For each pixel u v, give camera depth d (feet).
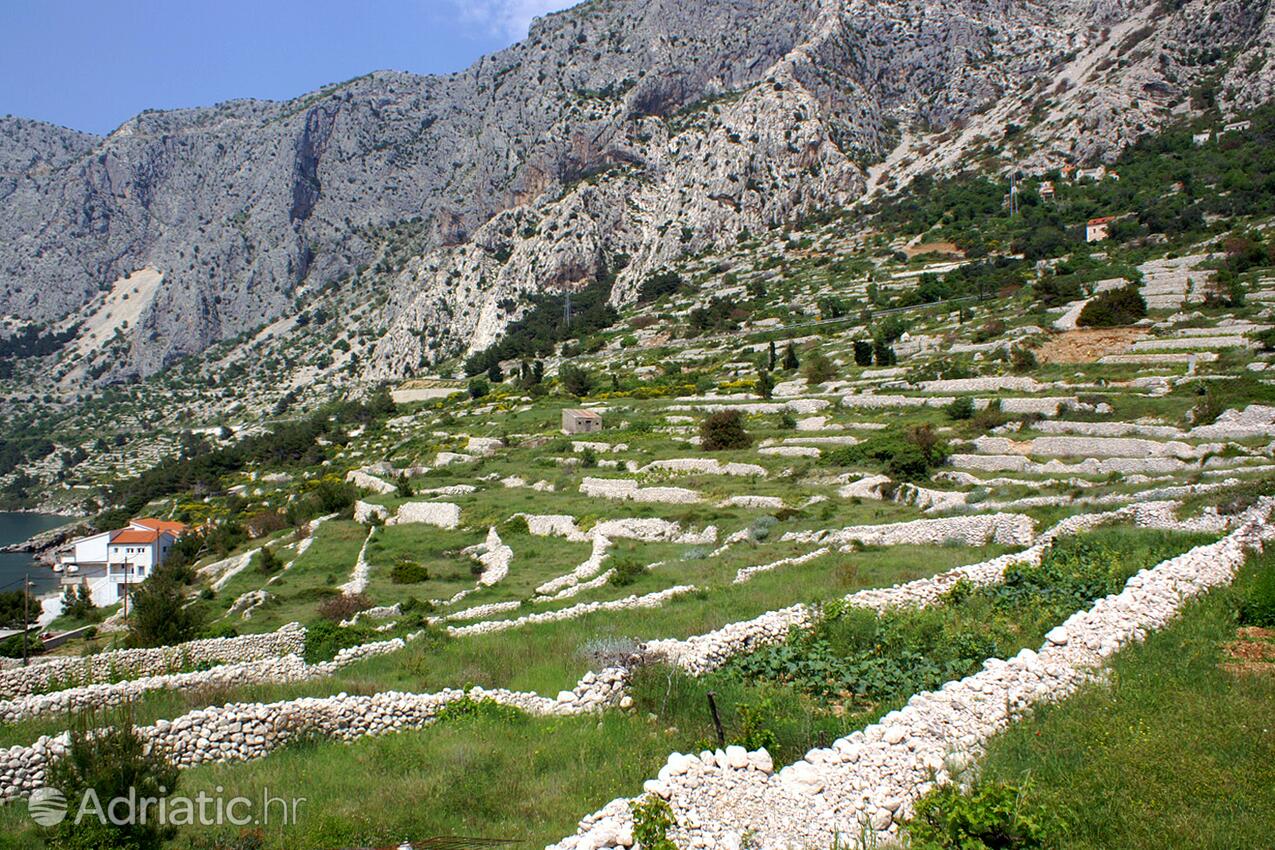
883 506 140.87
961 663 51.98
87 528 376.07
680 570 107.34
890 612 64.54
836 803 34.68
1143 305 230.68
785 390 256.11
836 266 465.88
